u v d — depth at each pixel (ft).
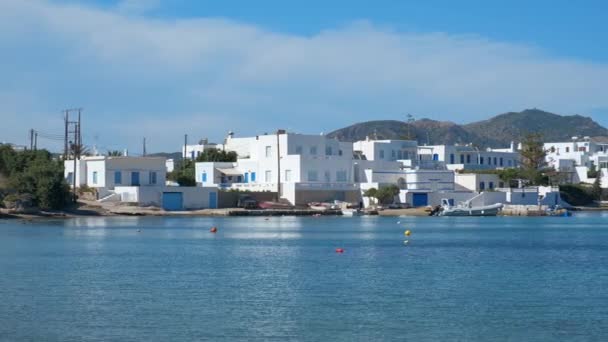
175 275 204.54
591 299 168.45
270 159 552.00
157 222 426.92
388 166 591.37
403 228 400.47
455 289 181.47
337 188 545.44
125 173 490.08
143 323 143.43
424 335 135.64
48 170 460.55
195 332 136.87
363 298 168.86
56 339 132.26
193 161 640.58
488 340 132.87
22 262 233.35
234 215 492.54
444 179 573.33
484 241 318.24
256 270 215.51
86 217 451.94
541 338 134.10
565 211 570.87
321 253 263.29
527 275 206.18
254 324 142.92
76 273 208.03
